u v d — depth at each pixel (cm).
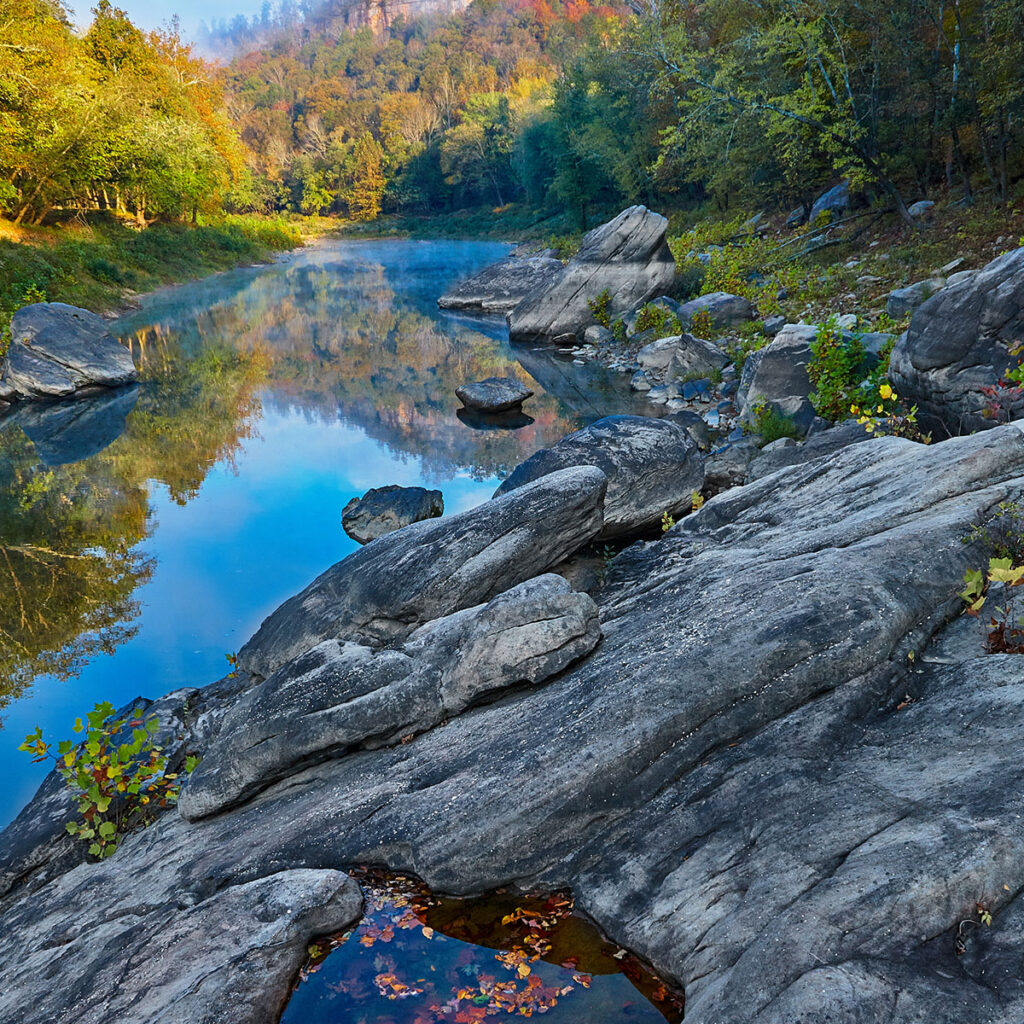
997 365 1066
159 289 4541
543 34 16300
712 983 346
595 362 2523
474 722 579
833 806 396
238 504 1455
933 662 491
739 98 2688
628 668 532
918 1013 288
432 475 1571
